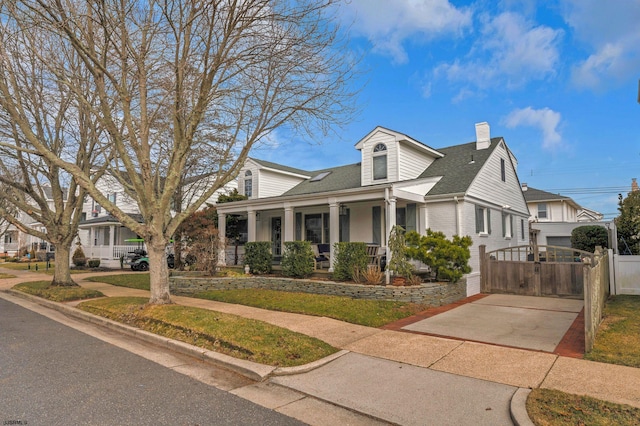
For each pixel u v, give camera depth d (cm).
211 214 1898
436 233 1131
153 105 1131
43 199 1324
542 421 360
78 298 1130
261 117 951
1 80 895
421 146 1565
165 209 904
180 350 631
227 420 381
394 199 1205
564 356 569
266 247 1412
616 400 408
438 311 953
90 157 1371
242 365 533
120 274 1964
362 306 934
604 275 1001
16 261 3266
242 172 2117
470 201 1325
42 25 784
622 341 638
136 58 856
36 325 833
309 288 1173
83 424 363
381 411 403
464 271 1108
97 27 895
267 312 908
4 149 1181
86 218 3388
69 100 1160
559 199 2842
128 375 512
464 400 424
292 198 1470
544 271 1222
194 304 1008
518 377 487
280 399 441
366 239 1564
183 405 416
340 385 476
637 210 1449
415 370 523
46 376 499
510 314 912
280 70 917
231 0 793
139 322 786
